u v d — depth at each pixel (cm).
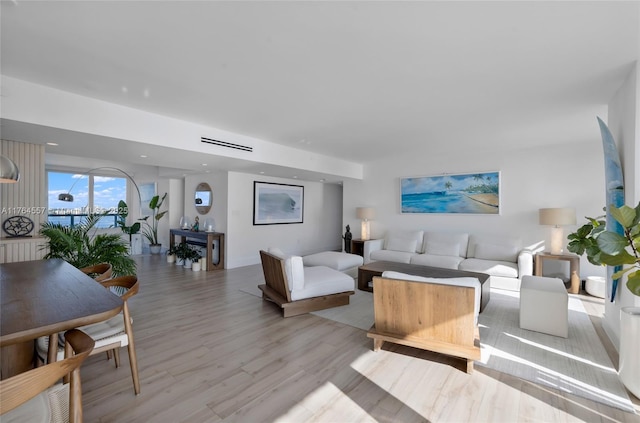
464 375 224
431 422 176
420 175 630
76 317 134
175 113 352
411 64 237
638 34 194
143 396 198
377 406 190
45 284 190
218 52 220
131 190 814
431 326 238
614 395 200
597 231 276
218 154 419
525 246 518
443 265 492
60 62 234
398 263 471
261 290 420
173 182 809
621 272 194
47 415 113
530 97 301
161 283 496
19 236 347
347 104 323
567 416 180
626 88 255
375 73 252
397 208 664
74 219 727
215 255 636
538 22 183
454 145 513
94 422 174
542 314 299
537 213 508
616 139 285
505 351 261
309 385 212
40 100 273
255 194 667
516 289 435
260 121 384
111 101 314
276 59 230
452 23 185
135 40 204
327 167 621
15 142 341
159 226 838
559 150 491
